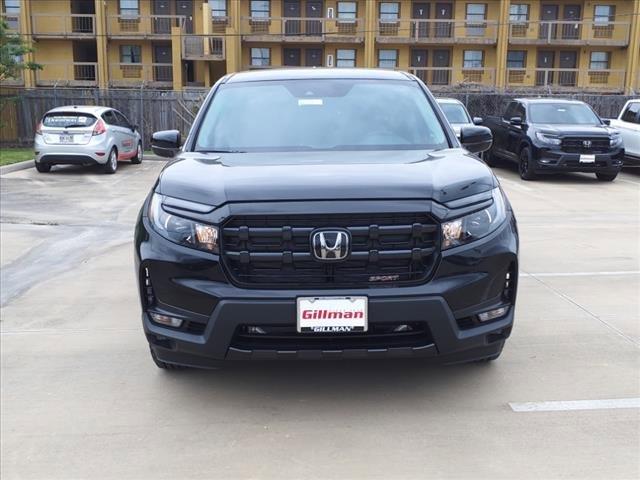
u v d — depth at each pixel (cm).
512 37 3559
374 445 316
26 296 570
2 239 806
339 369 402
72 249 757
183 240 322
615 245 758
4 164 1612
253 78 484
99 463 304
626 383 381
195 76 3506
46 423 341
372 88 471
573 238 798
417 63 3612
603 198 1154
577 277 616
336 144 418
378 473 293
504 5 3453
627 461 300
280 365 408
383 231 312
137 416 348
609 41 3541
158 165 1795
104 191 1252
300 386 380
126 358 426
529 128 1397
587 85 3631
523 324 482
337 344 318
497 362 411
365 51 3478
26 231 857
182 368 398
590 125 1396
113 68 3475
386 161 372
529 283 595
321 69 505
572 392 370
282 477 291
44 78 3450
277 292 310
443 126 444
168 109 2447
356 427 333
